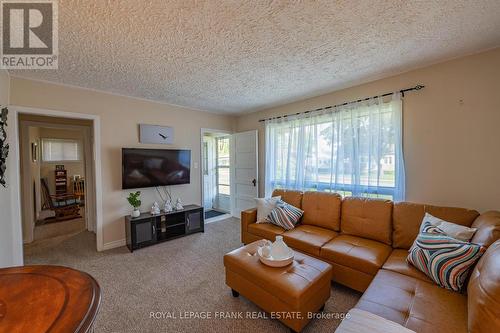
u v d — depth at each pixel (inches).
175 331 63.1
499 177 79.3
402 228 84.3
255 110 171.9
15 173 98.7
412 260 66.8
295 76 103.7
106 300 77.1
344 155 119.1
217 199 225.1
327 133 128.3
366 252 78.8
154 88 118.8
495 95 79.6
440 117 91.0
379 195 106.3
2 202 88.8
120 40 70.9
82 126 153.4
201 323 66.0
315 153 132.9
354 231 95.7
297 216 110.9
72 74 98.6
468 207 85.5
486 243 54.9
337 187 121.6
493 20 63.5
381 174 105.7
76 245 130.0
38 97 104.7
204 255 114.2
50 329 28.1
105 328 64.0
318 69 96.3
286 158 150.6
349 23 64.3
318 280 63.1
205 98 138.5
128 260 109.0
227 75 101.5
